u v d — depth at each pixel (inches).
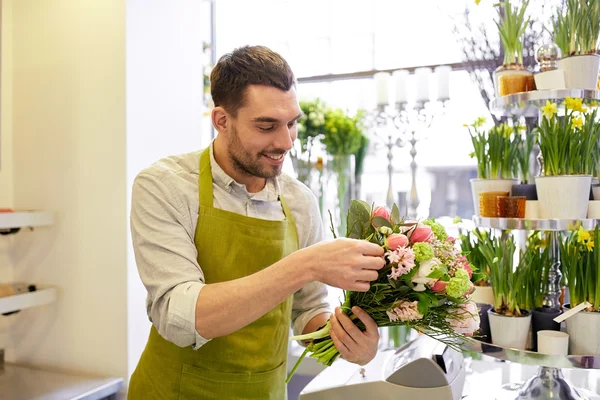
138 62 83.1
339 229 99.4
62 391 77.4
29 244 90.0
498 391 66.1
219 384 54.4
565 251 57.9
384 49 101.3
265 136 48.9
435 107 94.0
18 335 91.8
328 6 105.1
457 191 97.1
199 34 98.9
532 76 61.6
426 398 54.1
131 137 82.0
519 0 65.8
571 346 55.4
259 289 42.8
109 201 82.7
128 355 82.4
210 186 54.3
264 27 110.6
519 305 59.6
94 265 84.4
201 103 99.9
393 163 98.3
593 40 57.6
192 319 43.7
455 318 43.9
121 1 80.4
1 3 87.1
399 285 42.9
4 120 88.7
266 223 54.3
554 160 58.2
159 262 48.4
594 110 59.1
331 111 99.3
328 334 50.6
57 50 85.6
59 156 86.4
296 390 97.3
